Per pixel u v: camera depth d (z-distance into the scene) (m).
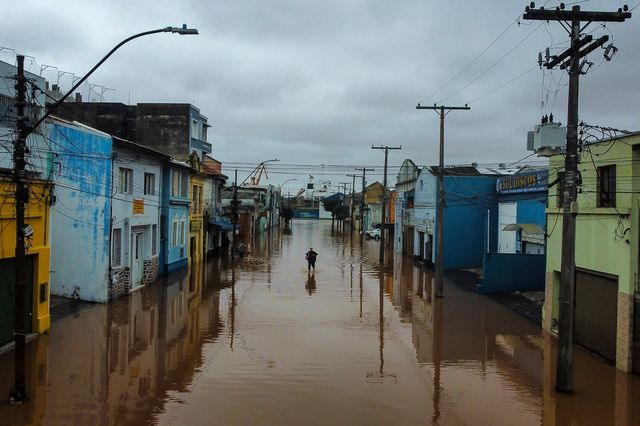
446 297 25.03
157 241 28.69
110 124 39.38
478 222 35.53
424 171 39.50
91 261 21.19
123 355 14.22
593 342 15.24
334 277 31.88
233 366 13.51
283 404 10.95
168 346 15.31
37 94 16.64
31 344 14.91
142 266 26.48
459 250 35.41
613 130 13.51
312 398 11.35
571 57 11.80
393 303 23.41
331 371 13.32
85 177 21.03
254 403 10.98
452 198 35.22
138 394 11.32
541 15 11.41
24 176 10.74
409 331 18.06
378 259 44.19
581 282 16.00
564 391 11.98
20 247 10.49
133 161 24.25
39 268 15.55
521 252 29.81
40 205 15.41
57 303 20.41
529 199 28.59
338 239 68.81
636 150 13.36
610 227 14.20
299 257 44.16
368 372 13.34
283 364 13.80
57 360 13.52
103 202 21.08
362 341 16.52
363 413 10.60
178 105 39.19
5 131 15.30
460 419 10.44
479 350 15.73
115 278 22.30
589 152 15.35
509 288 26.02
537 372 13.65
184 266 34.31
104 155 21.09
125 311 20.03
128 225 23.62
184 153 39.03
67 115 37.16
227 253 46.31
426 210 38.56
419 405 11.15
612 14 11.33
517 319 20.25
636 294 13.19
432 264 36.44
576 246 16.25
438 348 15.92
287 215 102.81
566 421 10.44
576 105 11.89
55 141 19.86
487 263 25.91
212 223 40.97
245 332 17.31
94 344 15.23
